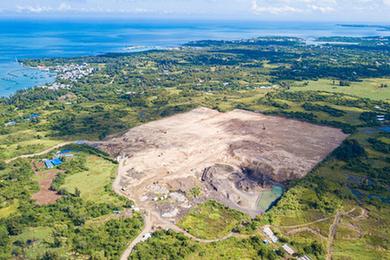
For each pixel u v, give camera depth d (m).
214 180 155.75
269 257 107.44
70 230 117.94
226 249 111.12
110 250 108.25
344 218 128.75
